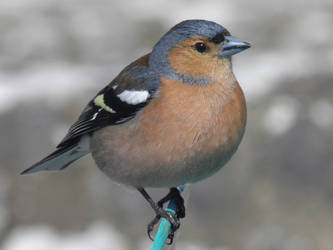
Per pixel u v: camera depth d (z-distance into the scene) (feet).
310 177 39.86
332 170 39.73
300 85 44.24
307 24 54.70
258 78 45.60
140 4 60.03
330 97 43.45
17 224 40.01
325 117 41.65
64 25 56.59
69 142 23.99
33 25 56.85
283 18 56.13
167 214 23.06
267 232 38.29
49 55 52.03
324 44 50.78
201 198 39.11
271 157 40.52
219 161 21.83
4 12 59.67
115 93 22.57
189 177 21.95
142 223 39.37
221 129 21.34
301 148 40.47
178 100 21.36
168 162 21.39
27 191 40.83
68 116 43.88
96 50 52.21
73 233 39.32
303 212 38.91
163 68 22.18
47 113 43.65
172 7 59.31
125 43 53.57
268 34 53.52
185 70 21.83
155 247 22.82
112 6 60.29
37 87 46.01
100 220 39.68
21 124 43.11
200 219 38.93
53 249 38.37
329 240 37.88
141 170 21.89
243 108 22.02
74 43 53.57
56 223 39.88
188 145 21.17
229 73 22.06
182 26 22.31
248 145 40.86
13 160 42.19
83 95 44.83
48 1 61.93
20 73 48.93
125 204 39.58
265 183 39.78
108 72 47.96
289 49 50.44
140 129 21.50
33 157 42.24
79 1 61.52
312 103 42.83
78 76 47.57
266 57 49.01
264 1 60.23
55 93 45.01
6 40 54.34
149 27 55.67
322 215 38.70
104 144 22.54
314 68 45.88
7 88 46.19
